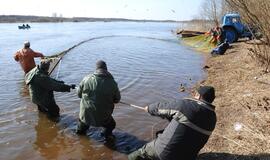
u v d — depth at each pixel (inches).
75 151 285.6
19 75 586.2
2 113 370.3
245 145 263.7
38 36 1689.2
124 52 965.2
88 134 317.7
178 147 216.2
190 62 757.3
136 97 442.9
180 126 215.9
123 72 622.5
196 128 214.4
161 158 222.1
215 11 1337.4
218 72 582.2
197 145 218.1
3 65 698.8
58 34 1914.4
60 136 313.4
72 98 423.5
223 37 964.0
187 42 1244.5
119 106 397.1
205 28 1441.9
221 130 296.4
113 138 309.4
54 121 348.5
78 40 1425.9
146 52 968.3
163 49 1053.2
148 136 315.6
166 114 222.7
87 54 898.1
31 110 379.9
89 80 291.7
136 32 2368.4
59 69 639.8
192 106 216.8
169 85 512.7
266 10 423.2
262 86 411.2
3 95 443.8
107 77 292.0
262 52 547.5
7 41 1344.7
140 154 238.5
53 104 355.6
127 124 342.3
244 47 811.4
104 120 294.2
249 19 446.0
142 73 613.3
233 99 376.8
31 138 308.8
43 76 345.4
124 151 286.8
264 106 329.4
